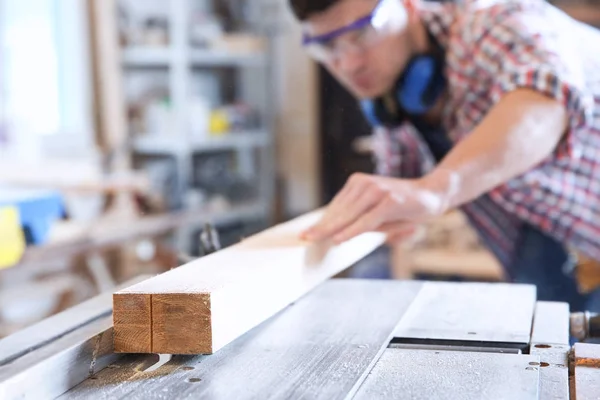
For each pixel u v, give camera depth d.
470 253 2.74
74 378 0.80
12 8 3.80
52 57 4.06
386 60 1.60
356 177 1.20
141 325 0.82
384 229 1.25
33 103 3.96
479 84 1.54
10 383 0.71
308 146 5.35
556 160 1.57
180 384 0.79
